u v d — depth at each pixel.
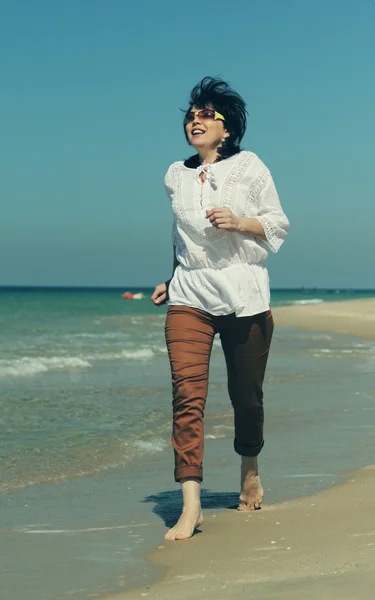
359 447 5.93
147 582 2.75
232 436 6.48
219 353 15.56
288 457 5.51
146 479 4.87
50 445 5.93
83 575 2.89
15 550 3.26
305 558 2.85
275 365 13.19
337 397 9.05
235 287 3.43
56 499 4.32
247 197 3.46
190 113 3.54
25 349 16.56
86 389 9.52
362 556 2.80
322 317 36.81
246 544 3.16
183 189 3.48
